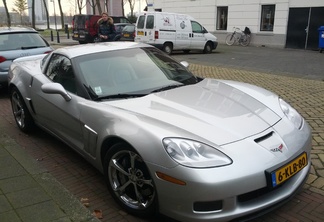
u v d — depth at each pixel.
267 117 3.10
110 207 3.08
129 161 2.90
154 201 2.68
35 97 4.40
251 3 20.02
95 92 3.52
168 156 2.52
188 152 2.52
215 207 2.47
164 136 2.62
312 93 7.20
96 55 3.97
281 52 16.66
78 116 3.46
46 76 4.38
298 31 18.30
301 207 3.02
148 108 3.10
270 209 2.67
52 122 4.14
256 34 20.16
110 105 3.25
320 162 3.90
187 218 2.52
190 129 2.73
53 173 3.76
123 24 21.75
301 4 17.89
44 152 4.34
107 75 3.73
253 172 2.51
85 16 21.17
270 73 10.08
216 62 13.01
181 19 16.09
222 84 3.91
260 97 3.54
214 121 2.88
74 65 3.81
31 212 2.87
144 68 3.94
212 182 2.39
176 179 2.48
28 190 3.23
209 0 22.06
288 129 3.02
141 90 3.58
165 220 2.85
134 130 2.77
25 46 7.71
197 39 16.44
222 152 2.55
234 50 17.95
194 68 11.34
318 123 5.25
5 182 3.39
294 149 2.85
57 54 4.34
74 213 2.86
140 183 2.82
